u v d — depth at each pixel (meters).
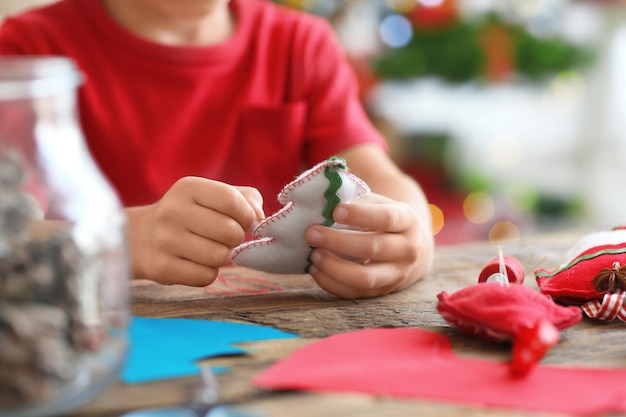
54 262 0.38
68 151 0.40
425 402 0.40
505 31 1.58
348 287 0.59
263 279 0.66
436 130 1.83
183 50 0.95
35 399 0.37
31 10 0.98
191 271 0.59
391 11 1.59
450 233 1.62
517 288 0.50
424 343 0.48
